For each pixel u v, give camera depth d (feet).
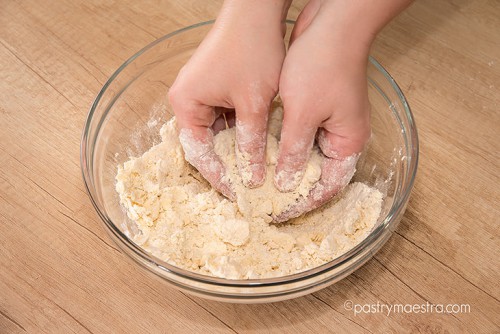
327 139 1.62
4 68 1.98
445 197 1.76
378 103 1.81
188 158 1.68
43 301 1.64
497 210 1.74
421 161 1.81
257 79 1.57
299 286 1.47
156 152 1.76
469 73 1.95
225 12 1.59
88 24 2.06
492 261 1.68
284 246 1.64
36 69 1.98
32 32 2.04
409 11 2.06
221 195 1.72
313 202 1.66
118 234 1.51
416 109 1.89
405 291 1.64
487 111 1.89
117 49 2.02
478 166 1.81
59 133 1.88
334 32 1.51
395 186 1.70
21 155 1.84
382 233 1.51
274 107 1.79
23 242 1.71
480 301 1.63
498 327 1.59
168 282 1.51
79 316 1.62
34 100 1.93
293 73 1.52
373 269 1.67
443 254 1.69
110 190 1.70
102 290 1.65
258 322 1.62
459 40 2.01
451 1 2.08
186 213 1.69
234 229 1.60
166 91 1.89
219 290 1.47
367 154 1.77
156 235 1.63
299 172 1.62
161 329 1.61
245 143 1.61
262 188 1.68
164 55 1.86
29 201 1.77
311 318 1.62
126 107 1.84
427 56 1.98
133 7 2.10
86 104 1.92
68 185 1.80
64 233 1.73
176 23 2.06
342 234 1.64
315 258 1.61
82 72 1.98
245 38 1.56
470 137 1.85
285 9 1.62
